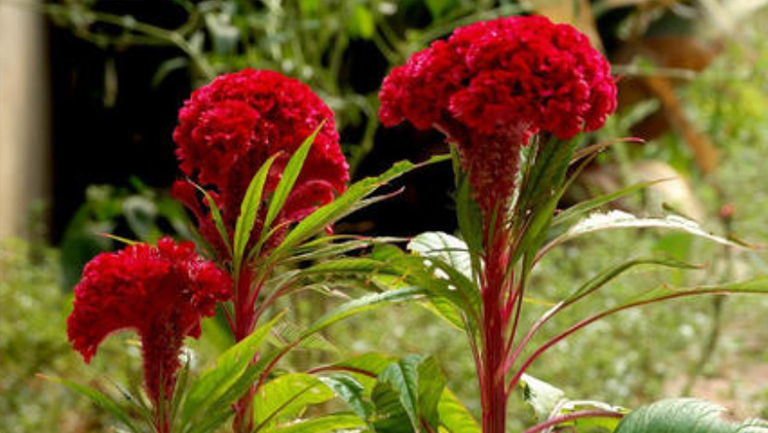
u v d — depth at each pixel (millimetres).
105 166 11516
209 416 3074
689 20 11383
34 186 11344
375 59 11055
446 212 11008
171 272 3076
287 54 9555
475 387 6938
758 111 12609
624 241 8156
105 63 11273
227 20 8930
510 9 9547
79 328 3064
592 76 2963
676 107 11148
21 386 7883
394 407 2922
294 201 3463
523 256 3094
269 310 6711
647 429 2727
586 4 9469
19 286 8883
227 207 3389
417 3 10719
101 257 3129
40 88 11336
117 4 10914
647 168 10430
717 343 7730
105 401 3111
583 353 7133
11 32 11195
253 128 3277
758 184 10148
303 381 3322
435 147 10906
